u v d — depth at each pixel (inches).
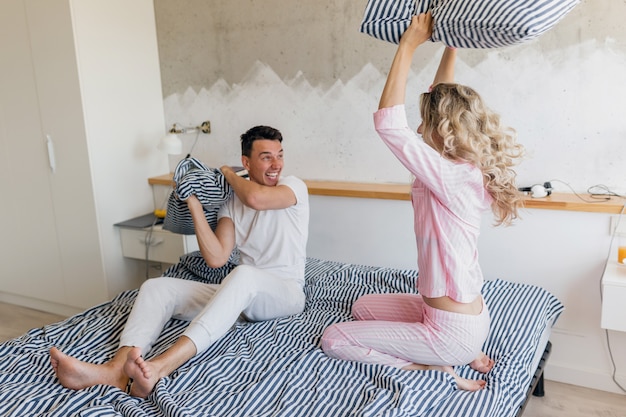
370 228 108.3
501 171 63.1
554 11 53.4
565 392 92.0
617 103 87.8
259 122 122.4
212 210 87.0
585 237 89.3
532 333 75.0
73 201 121.0
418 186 65.5
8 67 120.9
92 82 115.8
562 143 93.4
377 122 59.9
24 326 125.1
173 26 127.8
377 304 77.4
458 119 60.0
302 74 114.7
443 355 64.6
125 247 124.8
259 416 57.2
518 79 94.5
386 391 60.8
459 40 58.2
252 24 118.0
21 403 59.4
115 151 122.6
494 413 58.3
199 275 98.0
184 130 130.6
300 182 88.2
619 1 84.9
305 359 68.1
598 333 91.5
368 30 61.3
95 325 79.1
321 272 99.5
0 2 117.6
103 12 117.0
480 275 65.5
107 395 60.9
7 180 129.2
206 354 72.0
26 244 131.1
